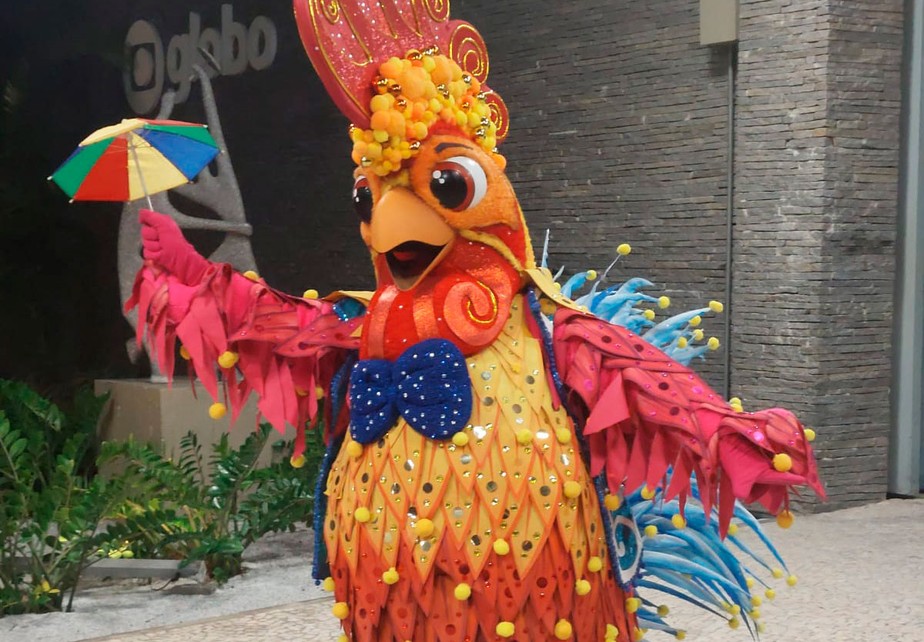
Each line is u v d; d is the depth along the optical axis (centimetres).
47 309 1180
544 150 804
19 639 486
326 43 216
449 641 225
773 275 682
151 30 1073
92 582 591
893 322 711
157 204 750
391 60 222
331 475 251
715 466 220
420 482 226
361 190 239
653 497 253
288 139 1056
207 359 259
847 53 659
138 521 570
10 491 609
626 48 748
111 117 1181
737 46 693
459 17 855
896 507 689
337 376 259
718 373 712
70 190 299
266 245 1095
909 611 473
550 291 240
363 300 259
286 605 521
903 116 699
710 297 713
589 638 236
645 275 748
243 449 623
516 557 223
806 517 668
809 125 660
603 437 234
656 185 738
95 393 782
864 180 673
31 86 1197
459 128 233
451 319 230
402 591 228
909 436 716
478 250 234
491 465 225
